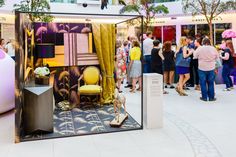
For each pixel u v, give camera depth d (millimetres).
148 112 4516
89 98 6539
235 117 5172
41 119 4230
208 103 6363
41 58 5949
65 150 3641
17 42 3857
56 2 15461
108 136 4188
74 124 4836
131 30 14797
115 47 6676
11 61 5750
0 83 5297
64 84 6359
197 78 8070
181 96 7219
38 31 6055
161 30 16766
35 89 4254
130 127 4594
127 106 6199
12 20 14336
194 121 4930
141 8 14992
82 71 6492
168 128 4547
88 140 4020
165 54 8305
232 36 8508
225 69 7980
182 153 3521
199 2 12711
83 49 6430
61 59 6273
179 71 7289
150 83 4488
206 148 3686
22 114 4258
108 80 6516
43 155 3480
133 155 3461
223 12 13453
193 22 15594
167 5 15844
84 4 15961
